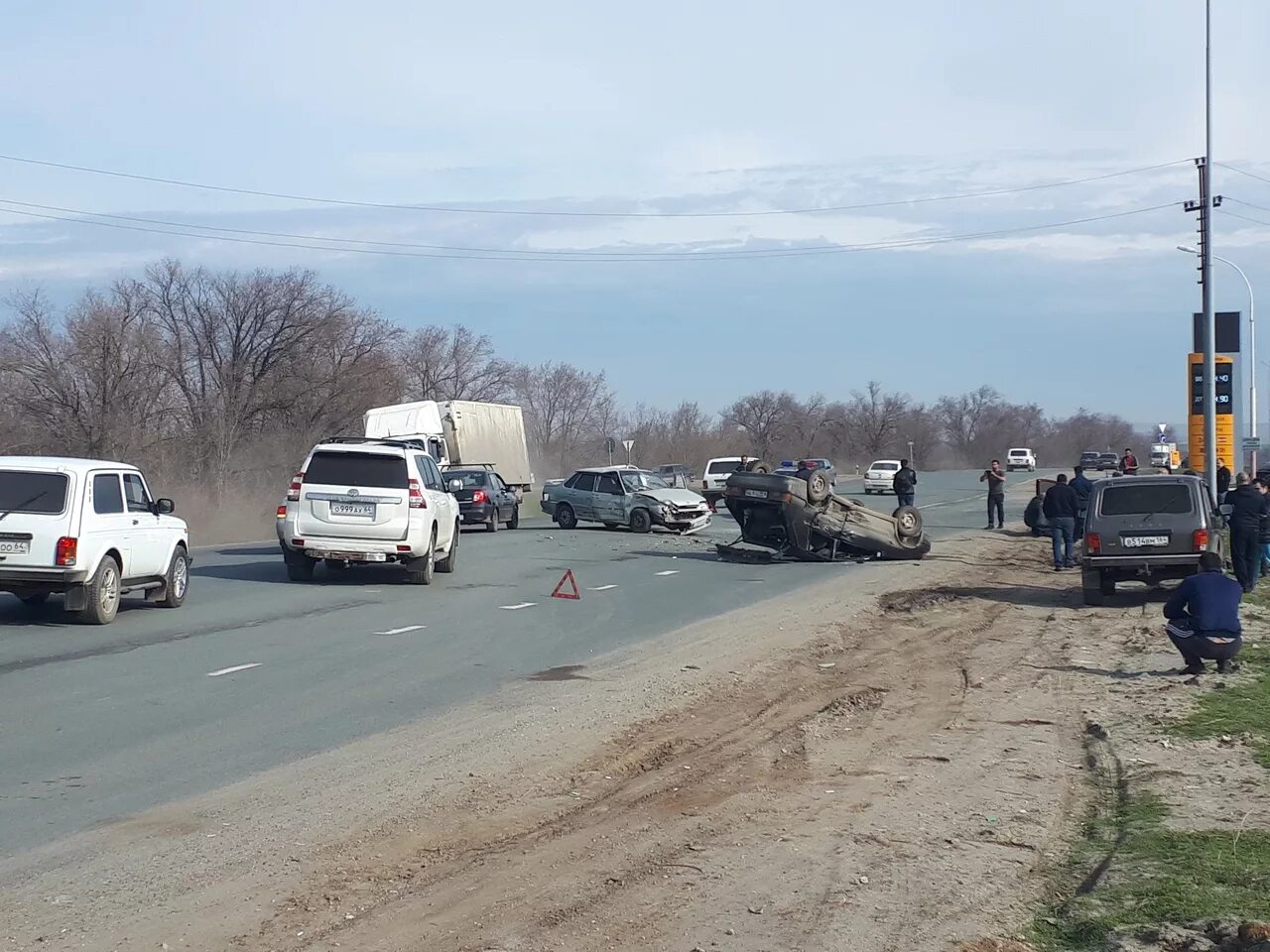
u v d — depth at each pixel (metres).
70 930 5.54
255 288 54.94
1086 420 168.62
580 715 10.58
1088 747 9.45
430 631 15.44
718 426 116.19
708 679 12.45
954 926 5.66
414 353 76.00
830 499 26.30
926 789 8.21
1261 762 8.62
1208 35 30.14
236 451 52.19
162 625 15.45
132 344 49.38
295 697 11.14
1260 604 17.81
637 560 26.28
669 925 5.66
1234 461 32.41
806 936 5.52
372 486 19.92
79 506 14.77
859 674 12.98
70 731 9.62
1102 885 6.12
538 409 95.69
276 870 6.41
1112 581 19.34
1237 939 5.31
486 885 6.22
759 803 7.86
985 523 41.91
